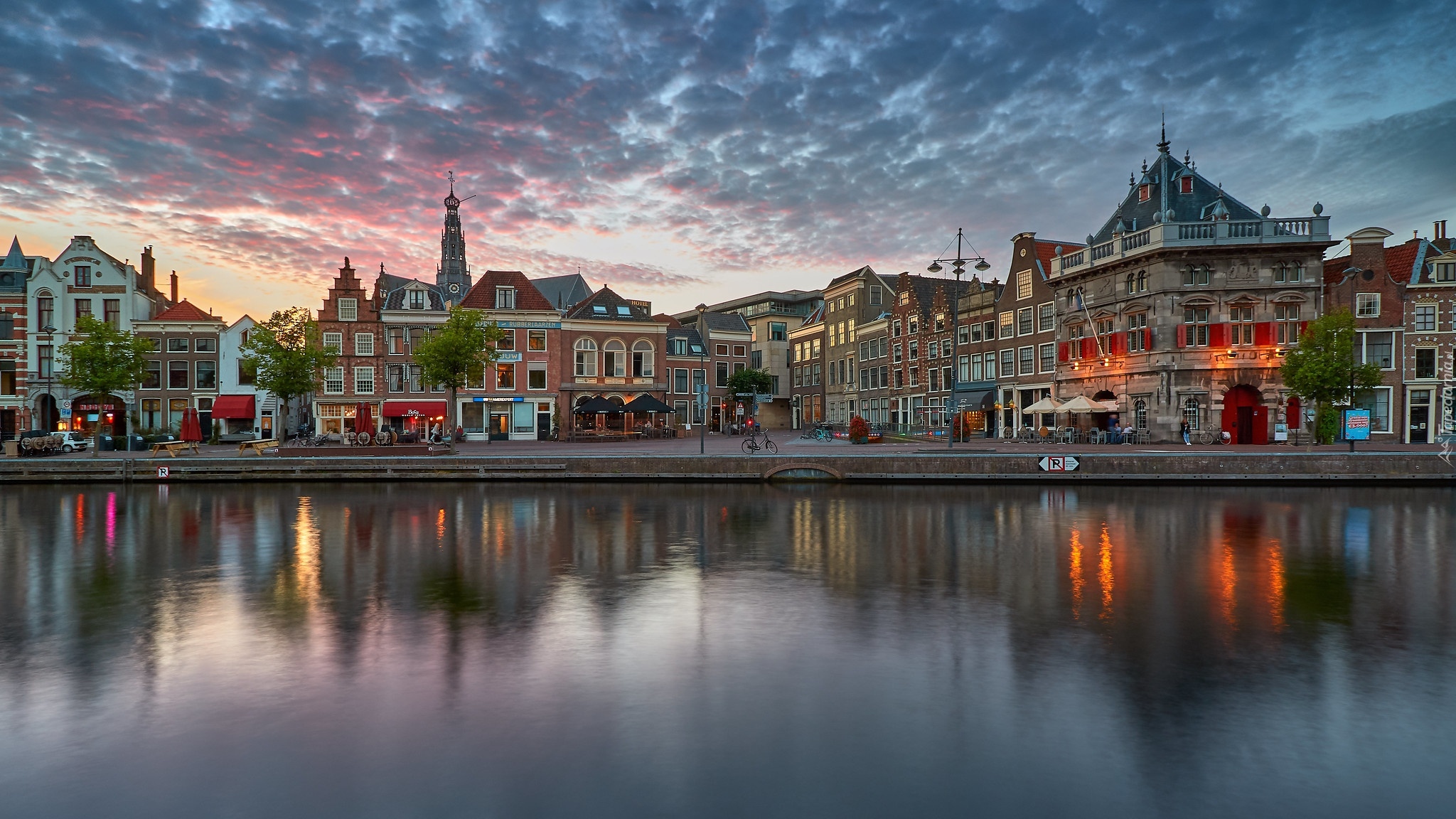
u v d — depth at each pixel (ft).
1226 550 47.09
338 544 50.01
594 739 19.72
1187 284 135.85
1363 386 118.62
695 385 233.55
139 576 39.75
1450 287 134.92
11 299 172.04
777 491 86.48
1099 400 150.51
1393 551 46.50
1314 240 132.05
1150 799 16.92
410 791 17.19
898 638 28.14
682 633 28.76
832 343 249.96
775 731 20.18
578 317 194.49
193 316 180.86
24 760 18.78
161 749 19.27
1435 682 23.81
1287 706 21.97
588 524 59.47
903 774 17.92
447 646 27.20
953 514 65.51
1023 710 21.62
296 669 24.93
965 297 187.52
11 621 30.94
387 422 179.73
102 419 173.37
